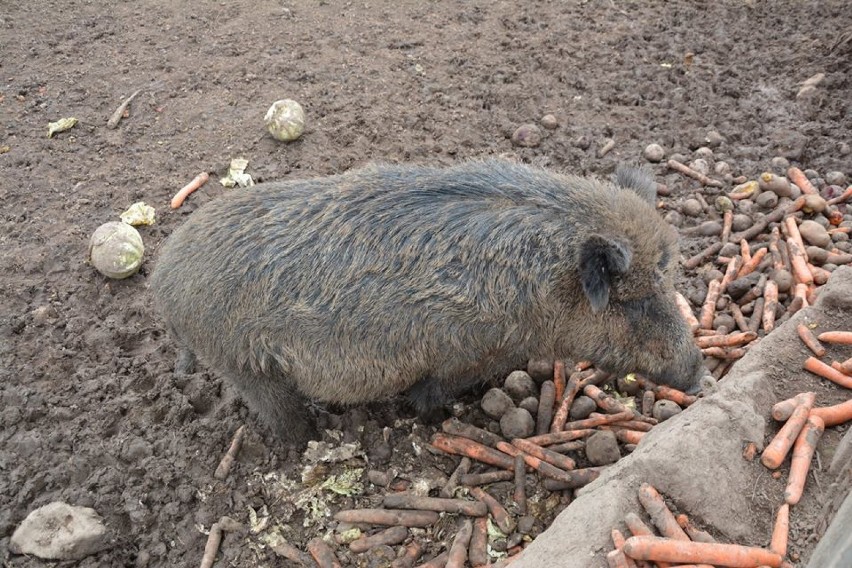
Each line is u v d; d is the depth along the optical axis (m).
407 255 1.75
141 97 3.05
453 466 1.93
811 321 1.87
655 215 1.85
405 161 2.78
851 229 2.44
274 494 1.89
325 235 1.77
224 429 2.01
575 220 1.77
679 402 1.98
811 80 3.05
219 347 1.83
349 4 3.67
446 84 3.15
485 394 2.03
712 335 2.14
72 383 2.11
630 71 3.22
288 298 1.76
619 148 2.86
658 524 1.46
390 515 1.80
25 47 3.32
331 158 2.79
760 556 1.41
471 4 3.68
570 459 1.85
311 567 1.75
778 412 1.62
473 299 1.75
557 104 3.07
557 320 1.83
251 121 2.94
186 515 1.87
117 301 2.35
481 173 1.88
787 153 2.77
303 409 1.98
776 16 3.51
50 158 2.79
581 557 1.42
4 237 2.50
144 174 2.74
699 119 2.96
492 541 1.76
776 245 2.38
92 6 3.63
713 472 1.52
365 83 3.13
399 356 1.81
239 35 3.41
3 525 1.84
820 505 1.51
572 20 3.57
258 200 1.84
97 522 1.82
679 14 3.59
